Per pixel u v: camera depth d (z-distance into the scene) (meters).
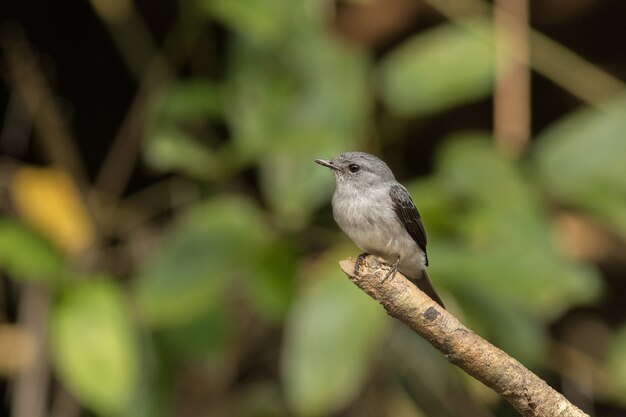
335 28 13.23
